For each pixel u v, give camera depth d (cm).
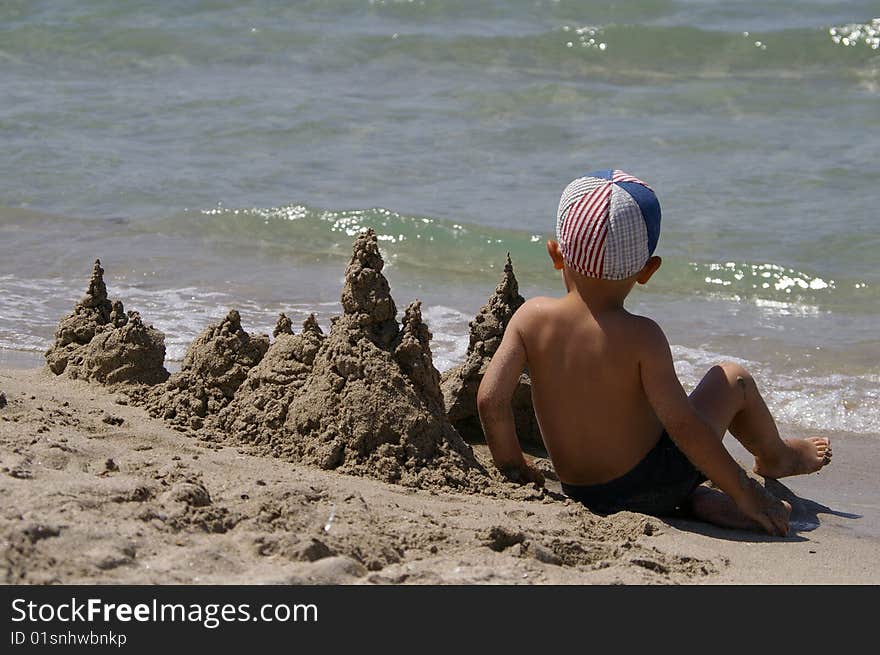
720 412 1872
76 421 1938
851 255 3844
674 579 1516
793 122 5319
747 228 4078
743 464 2312
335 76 6088
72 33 6644
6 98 5656
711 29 6431
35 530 1319
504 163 4850
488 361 2169
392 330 1942
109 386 2202
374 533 1499
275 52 6438
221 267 3797
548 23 6900
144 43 6531
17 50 6450
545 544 1547
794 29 6325
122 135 5169
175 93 5778
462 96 5747
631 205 1673
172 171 4716
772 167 4700
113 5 7038
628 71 6206
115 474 1631
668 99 5703
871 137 5056
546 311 1803
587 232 1684
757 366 3017
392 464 1819
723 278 3706
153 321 3228
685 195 4403
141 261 3819
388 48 6450
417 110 5547
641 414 1789
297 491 1603
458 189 4541
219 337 2091
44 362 2791
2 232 4072
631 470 1809
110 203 4381
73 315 2347
